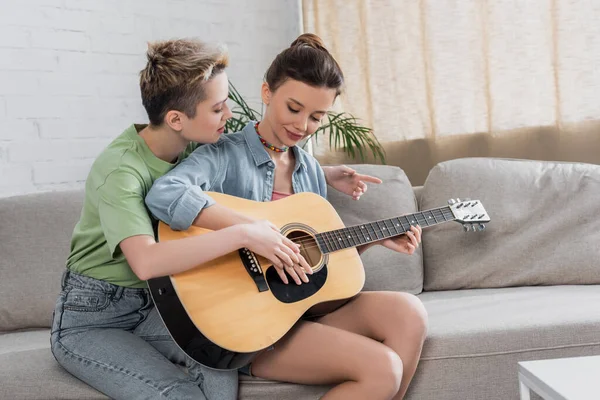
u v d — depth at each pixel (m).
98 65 2.82
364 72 3.29
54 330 1.59
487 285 2.22
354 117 3.31
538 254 2.21
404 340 1.56
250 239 1.48
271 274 1.56
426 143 3.23
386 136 3.29
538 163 2.37
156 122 1.62
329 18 3.31
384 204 2.29
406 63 3.22
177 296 1.46
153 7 2.96
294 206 1.71
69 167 2.75
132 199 1.53
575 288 2.12
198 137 1.63
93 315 1.58
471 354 1.66
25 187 2.64
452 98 3.15
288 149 1.84
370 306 1.64
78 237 1.64
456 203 1.89
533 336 1.67
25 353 1.72
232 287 1.51
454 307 1.92
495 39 3.04
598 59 2.85
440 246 2.26
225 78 1.64
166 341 1.59
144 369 1.48
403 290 2.21
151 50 1.63
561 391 1.13
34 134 2.66
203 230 1.56
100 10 2.82
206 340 1.45
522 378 1.28
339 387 1.49
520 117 3.03
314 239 1.67
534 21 2.97
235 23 3.21
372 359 1.46
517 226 2.23
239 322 1.48
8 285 2.13
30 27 2.65
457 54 3.12
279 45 3.36
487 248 2.23
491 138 3.08
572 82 2.90
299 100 1.63
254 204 1.67
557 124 2.95
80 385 1.54
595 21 2.84
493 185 2.29
